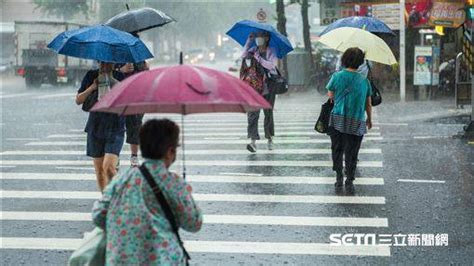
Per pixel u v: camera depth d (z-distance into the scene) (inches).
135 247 393.4
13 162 1296.8
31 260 708.7
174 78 418.9
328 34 1035.3
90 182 1101.1
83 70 3905.0
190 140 1544.0
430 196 960.9
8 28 5644.7
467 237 764.6
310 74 3265.3
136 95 415.8
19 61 3799.2
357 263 681.6
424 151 1342.3
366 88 965.8
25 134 1728.6
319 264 678.5
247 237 773.9
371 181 1062.4
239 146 1439.5
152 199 397.4
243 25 1231.5
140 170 401.7
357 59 957.2
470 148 1371.8
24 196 1002.1
